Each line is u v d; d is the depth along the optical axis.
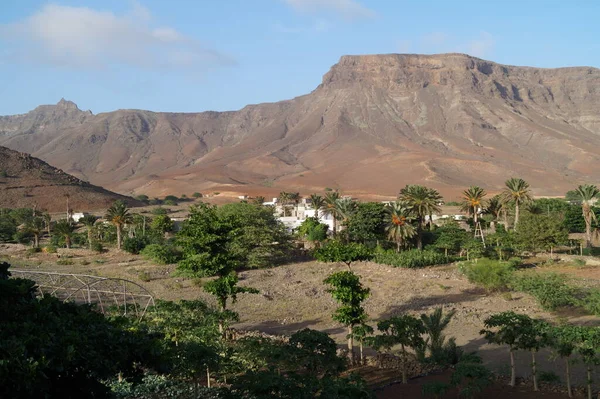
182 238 46.16
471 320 43.59
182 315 30.98
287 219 121.75
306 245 95.38
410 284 60.53
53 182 193.00
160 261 78.06
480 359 29.03
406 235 79.62
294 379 23.31
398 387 27.61
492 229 102.62
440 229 89.94
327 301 53.16
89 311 19.03
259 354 28.09
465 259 75.12
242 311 49.09
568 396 26.27
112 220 96.88
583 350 25.67
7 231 119.38
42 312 16.78
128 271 70.81
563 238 72.94
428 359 31.41
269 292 57.34
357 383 22.47
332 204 96.62
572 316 44.00
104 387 17.22
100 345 16.36
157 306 32.88
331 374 27.48
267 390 22.16
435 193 85.25
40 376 13.85
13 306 16.62
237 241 72.50
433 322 32.25
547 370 30.86
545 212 103.75
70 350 14.69
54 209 172.12
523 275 55.25
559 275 57.38
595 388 27.27
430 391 24.98
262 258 76.06
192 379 27.41
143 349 17.44
